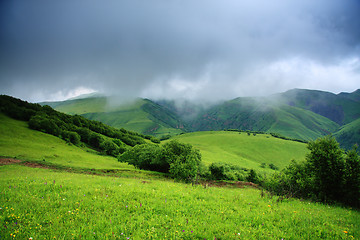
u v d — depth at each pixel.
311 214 11.45
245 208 11.52
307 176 19.31
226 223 8.91
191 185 20.34
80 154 68.44
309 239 7.96
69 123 118.25
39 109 118.31
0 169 28.47
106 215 8.88
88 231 7.32
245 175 68.19
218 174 54.47
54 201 10.30
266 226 9.03
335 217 11.37
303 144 188.38
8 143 61.22
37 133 84.19
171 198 12.25
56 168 38.44
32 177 18.06
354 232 9.01
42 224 7.72
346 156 18.30
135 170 46.38
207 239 7.24
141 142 144.75
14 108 100.75
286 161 150.12
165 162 47.53
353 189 17.12
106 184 15.80
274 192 18.11
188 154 43.91
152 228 7.74
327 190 18.44
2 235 6.61
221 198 13.66
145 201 11.16
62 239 6.66
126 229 7.64
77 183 15.32
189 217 9.28
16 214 8.28
